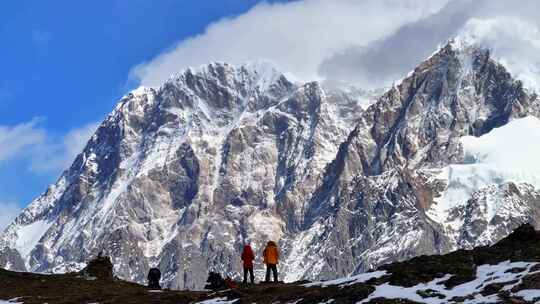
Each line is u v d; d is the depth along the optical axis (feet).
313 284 251.80
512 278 207.21
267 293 252.83
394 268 237.86
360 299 217.15
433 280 220.23
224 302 252.42
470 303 200.75
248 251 294.25
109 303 278.26
